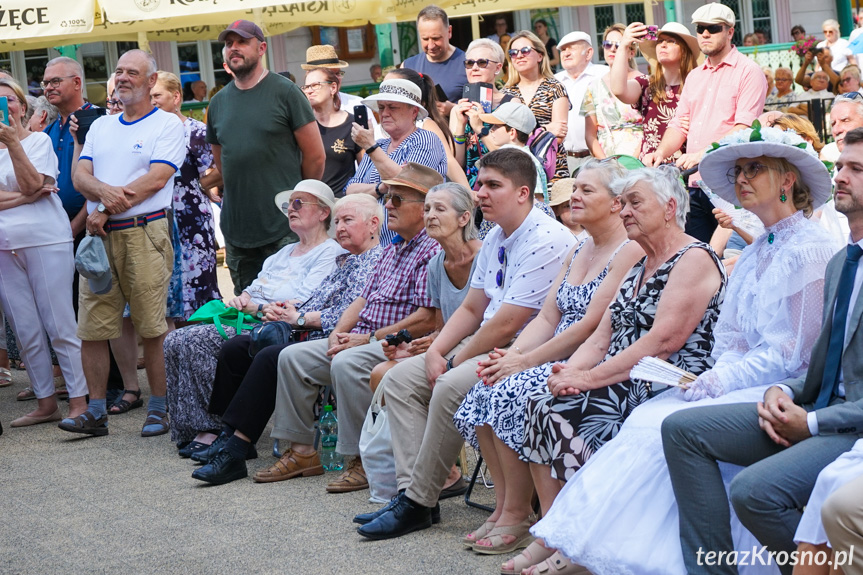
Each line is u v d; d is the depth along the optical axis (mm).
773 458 2984
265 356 5191
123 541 4371
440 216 4570
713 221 5883
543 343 4148
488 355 4188
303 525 4422
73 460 5773
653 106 6863
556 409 3623
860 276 3133
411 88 6117
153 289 6250
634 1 11594
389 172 5758
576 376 3645
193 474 5121
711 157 3498
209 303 5840
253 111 6348
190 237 7176
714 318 3654
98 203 6348
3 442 6277
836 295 3162
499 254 4434
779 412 3078
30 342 6613
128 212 6219
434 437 4172
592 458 3412
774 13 17172
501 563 3822
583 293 4047
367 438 4684
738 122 6055
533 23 16719
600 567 3225
